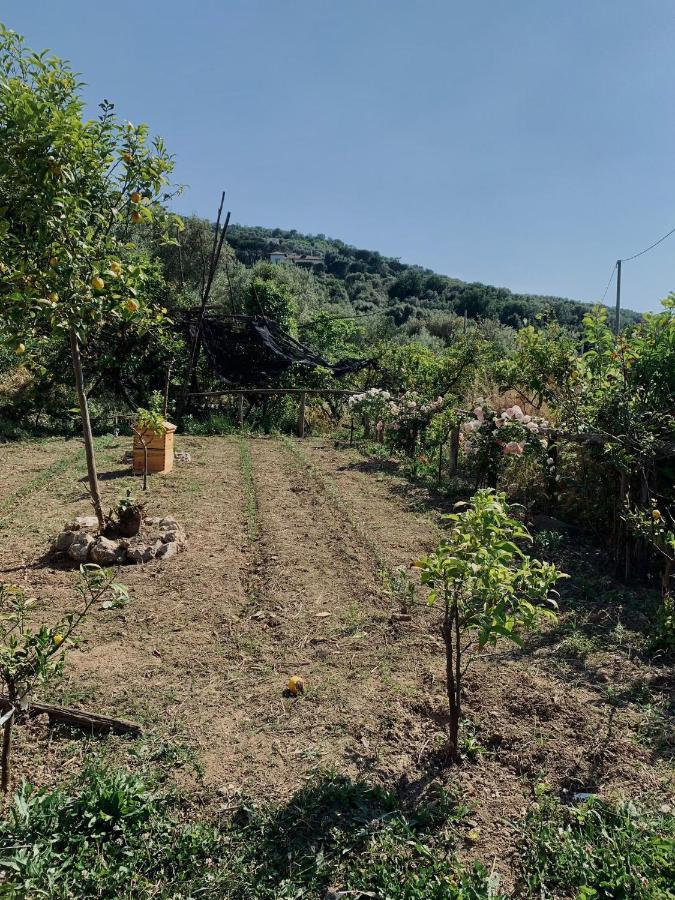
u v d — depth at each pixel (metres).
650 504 5.41
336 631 4.51
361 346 25.41
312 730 3.35
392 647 4.29
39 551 5.83
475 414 8.05
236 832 2.62
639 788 2.95
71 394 14.30
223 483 8.96
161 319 6.84
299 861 2.48
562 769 3.08
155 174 5.03
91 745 3.14
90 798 2.65
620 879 2.32
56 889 2.28
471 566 2.74
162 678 3.81
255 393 15.50
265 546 6.29
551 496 7.26
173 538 6.09
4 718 2.54
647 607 4.99
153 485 8.62
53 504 7.47
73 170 4.51
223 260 30.94
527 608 2.94
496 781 3.00
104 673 3.82
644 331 6.16
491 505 2.92
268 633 4.47
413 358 16.22
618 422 5.69
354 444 12.92
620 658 4.19
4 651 2.65
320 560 5.93
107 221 5.07
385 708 3.56
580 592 5.33
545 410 9.32
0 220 4.26
